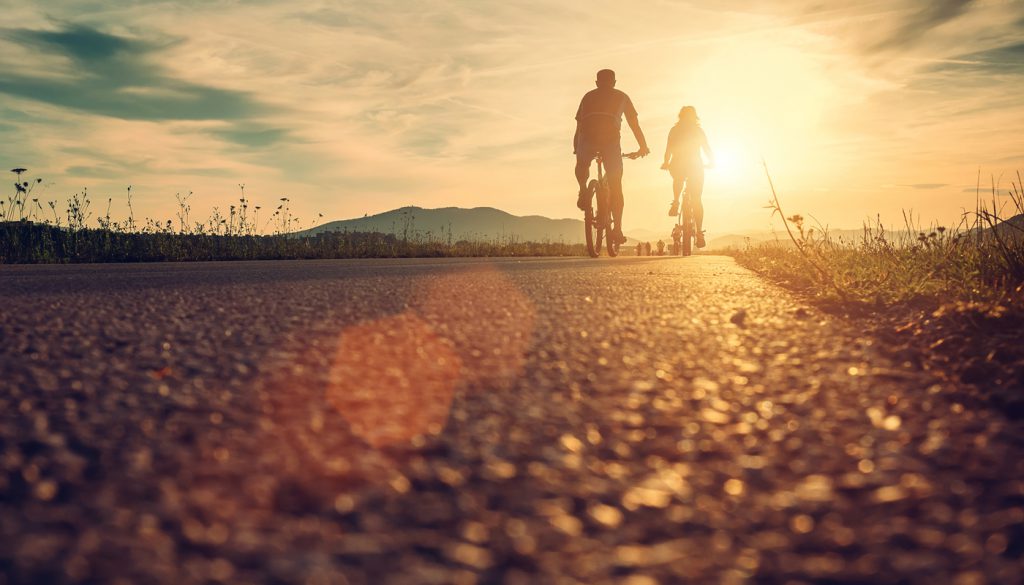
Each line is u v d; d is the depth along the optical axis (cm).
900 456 179
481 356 293
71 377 249
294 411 211
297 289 533
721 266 927
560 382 251
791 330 362
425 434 191
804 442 190
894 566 122
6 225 1270
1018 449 184
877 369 274
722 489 157
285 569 116
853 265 676
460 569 118
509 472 164
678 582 116
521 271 761
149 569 116
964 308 358
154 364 271
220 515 138
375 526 134
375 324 368
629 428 199
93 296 482
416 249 1764
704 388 245
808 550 128
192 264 948
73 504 143
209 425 197
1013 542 131
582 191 1288
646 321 389
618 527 136
